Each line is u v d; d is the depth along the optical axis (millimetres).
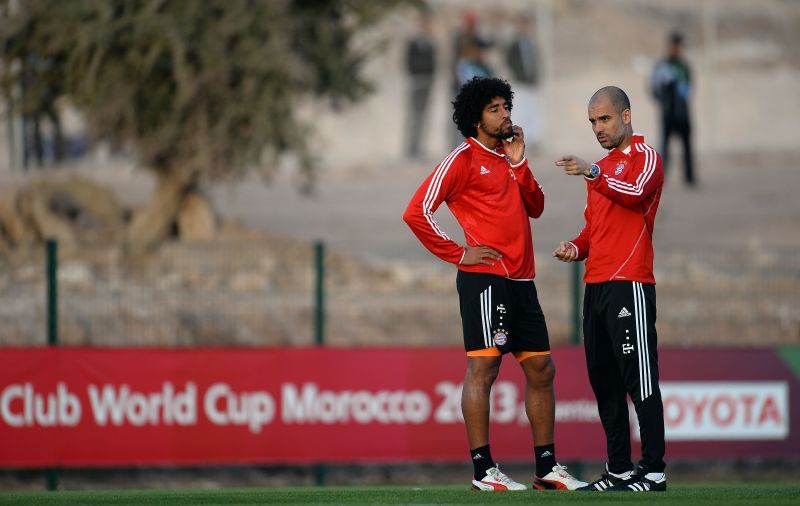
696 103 125625
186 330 59031
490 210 27906
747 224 88438
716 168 105688
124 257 60031
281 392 47906
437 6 131375
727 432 49375
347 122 118125
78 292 59531
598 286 28141
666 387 49281
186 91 68438
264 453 47625
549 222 87750
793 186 99438
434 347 48656
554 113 121188
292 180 101188
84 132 74938
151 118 71438
